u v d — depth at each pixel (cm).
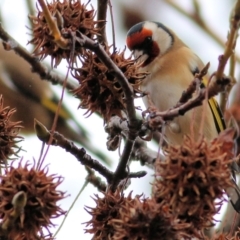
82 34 557
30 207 494
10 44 605
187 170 483
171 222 482
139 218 482
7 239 491
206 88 529
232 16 498
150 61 920
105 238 580
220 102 866
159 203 496
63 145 643
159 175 493
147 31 919
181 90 896
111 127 707
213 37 1001
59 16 543
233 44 503
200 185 482
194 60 919
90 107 620
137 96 618
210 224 506
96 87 611
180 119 862
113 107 618
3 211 493
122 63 611
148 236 482
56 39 524
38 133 629
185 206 487
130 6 1109
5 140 610
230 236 616
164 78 905
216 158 484
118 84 610
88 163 654
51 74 785
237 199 679
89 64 607
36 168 507
